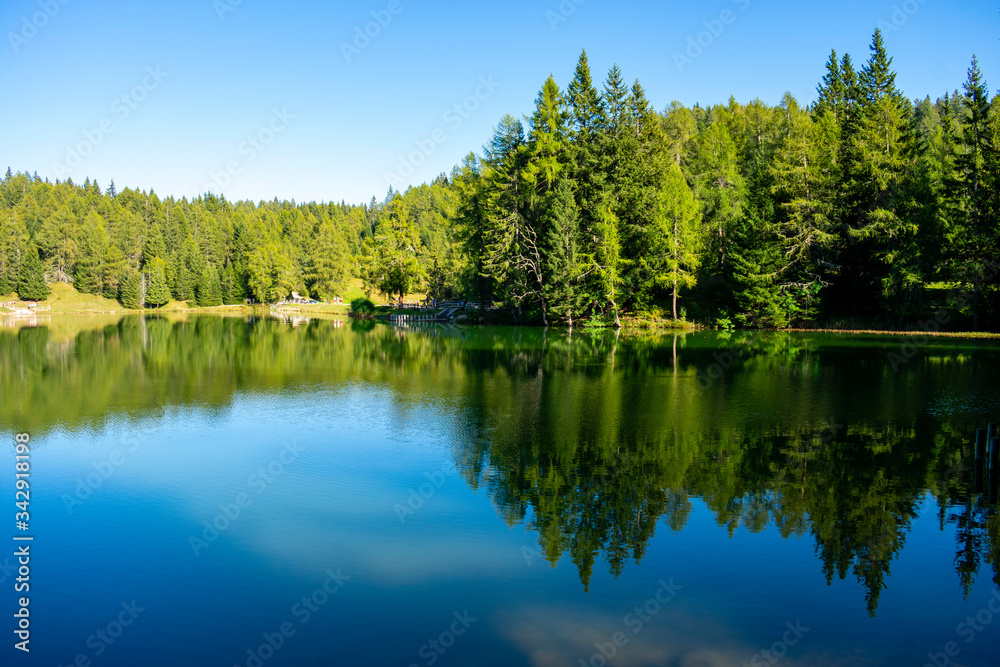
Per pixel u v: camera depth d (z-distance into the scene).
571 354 43.38
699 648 10.13
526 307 70.12
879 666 9.68
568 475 18.02
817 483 17.27
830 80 74.19
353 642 10.29
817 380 31.50
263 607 11.39
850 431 22.17
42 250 120.38
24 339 58.00
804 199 56.91
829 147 57.88
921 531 14.37
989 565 12.86
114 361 41.78
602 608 11.30
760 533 14.28
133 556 13.32
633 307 65.50
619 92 64.62
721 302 63.53
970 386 29.38
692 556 13.23
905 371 33.50
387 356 43.62
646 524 14.77
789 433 22.02
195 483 17.61
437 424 23.69
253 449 20.75
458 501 16.20
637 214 62.50
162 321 86.12
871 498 16.25
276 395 29.48
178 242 133.50
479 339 54.56
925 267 50.56
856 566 12.81
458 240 77.38
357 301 98.81
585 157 63.72
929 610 11.27
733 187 69.25
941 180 51.69
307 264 128.00
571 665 9.66
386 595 11.73
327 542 13.92
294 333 64.06
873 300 57.69
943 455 19.52
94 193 159.25
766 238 57.91
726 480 17.55
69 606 11.49
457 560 13.09
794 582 12.23
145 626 10.84
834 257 57.25
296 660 9.85
